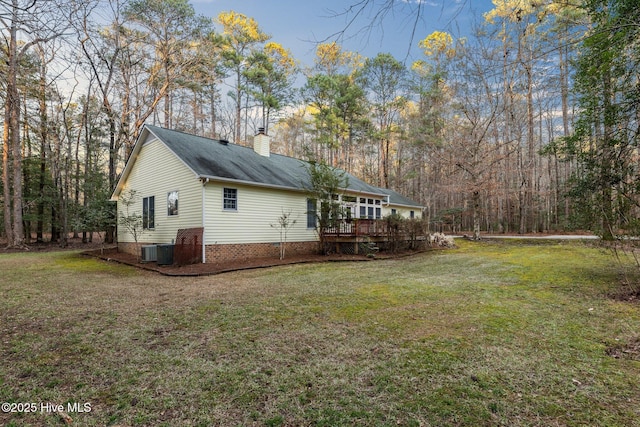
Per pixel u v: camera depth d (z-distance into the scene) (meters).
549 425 2.12
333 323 4.28
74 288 6.79
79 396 2.55
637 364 2.97
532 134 21.30
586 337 3.65
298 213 13.37
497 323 4.16
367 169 33.62
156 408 2.38
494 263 9.98
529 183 22.56
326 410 2.32
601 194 6.05
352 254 13.21
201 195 10.20
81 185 19.17
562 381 2.68
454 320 4.32
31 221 21.28
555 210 24.53
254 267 9.60
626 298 5.34
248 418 2.24
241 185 11.23
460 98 19.08
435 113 23.41
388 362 3.08
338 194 13.76
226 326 4.22
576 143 6.70
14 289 6.68
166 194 11.74
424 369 2.92
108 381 2.79
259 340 3.71
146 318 4.61
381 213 18.66
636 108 5.48
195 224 10.41
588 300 5.27
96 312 4.93
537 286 6.43
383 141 29.75
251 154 14.23
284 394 2.55
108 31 14.86
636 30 4.42
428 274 8.22
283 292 6.22
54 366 3.09
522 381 2.69
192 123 22.89
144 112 18.34
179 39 17.16
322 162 13.01
